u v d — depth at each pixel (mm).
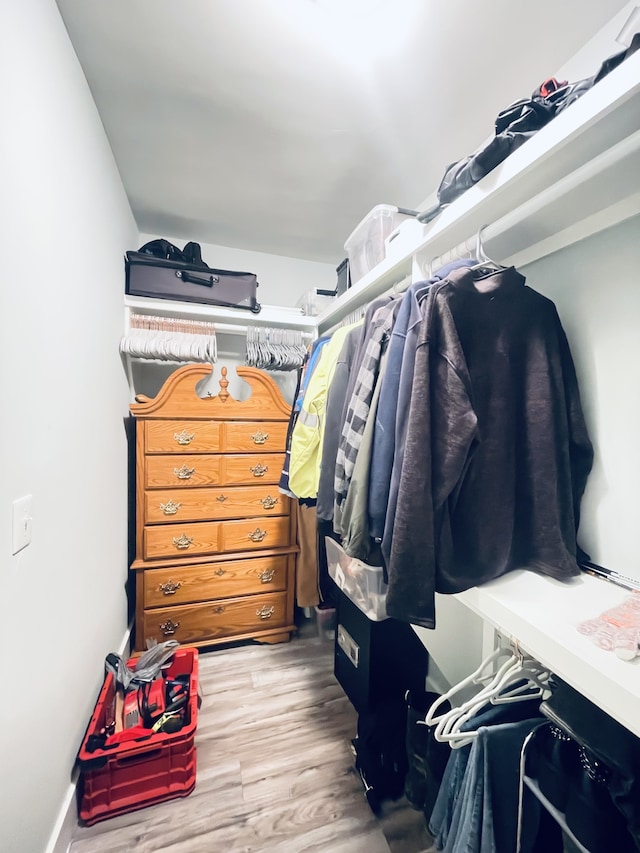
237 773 1185
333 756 1251
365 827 1033
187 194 1753
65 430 990
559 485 833
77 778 1039
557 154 665
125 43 1018
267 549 1905
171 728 1123
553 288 960
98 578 1285
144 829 1019
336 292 2078
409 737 1105
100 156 1301
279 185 1675
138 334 1763
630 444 792
